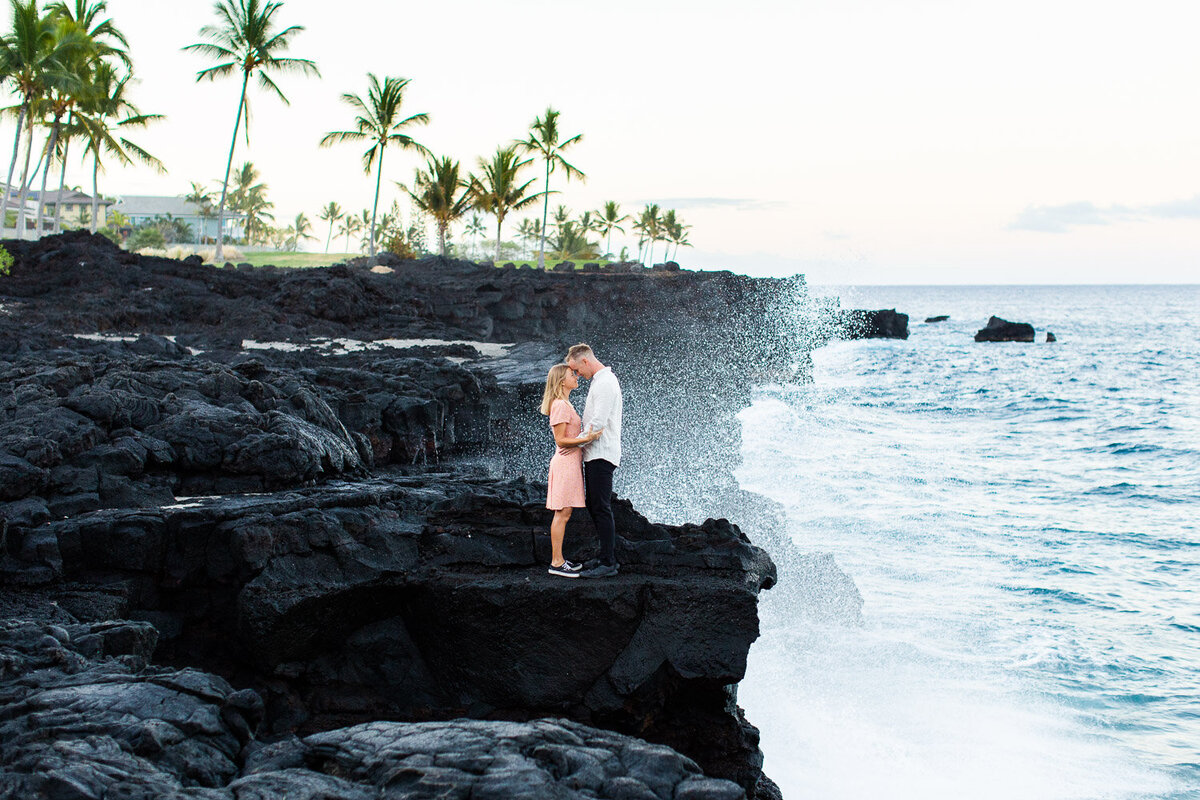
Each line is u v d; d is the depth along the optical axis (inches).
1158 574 690.8
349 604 286.5
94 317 996.6
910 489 978.1
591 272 1962.4
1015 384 2223.2
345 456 420.5
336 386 557.9
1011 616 590.9
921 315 6382.9
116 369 447.5
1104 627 573.9
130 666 215.0
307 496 339.0
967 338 3902.6
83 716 176.7
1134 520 870.4
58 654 209.0
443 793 154.2
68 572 283.1
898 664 503.5
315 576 283.7
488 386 706.2
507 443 726.5
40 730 169.8
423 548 302.5
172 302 1146.7
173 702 187.0
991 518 863.7
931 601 617.0
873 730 428.5
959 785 382.9
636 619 278.5
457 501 318.0
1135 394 2036.2
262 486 358.9
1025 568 700.7
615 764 170.2
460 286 1465.3
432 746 172.9
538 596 278.5
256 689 282.0
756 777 291.4
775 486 956.0
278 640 276.8
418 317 1305.4
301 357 833.5
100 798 148.1
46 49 1676.9
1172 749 419.5
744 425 1306.6
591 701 277.9
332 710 285.9
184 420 366.6
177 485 350.3
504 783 156.0
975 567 698.8
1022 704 461.4
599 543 300.7
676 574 291.6
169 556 287.3
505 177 2361.0
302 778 162.4
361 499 315.3
